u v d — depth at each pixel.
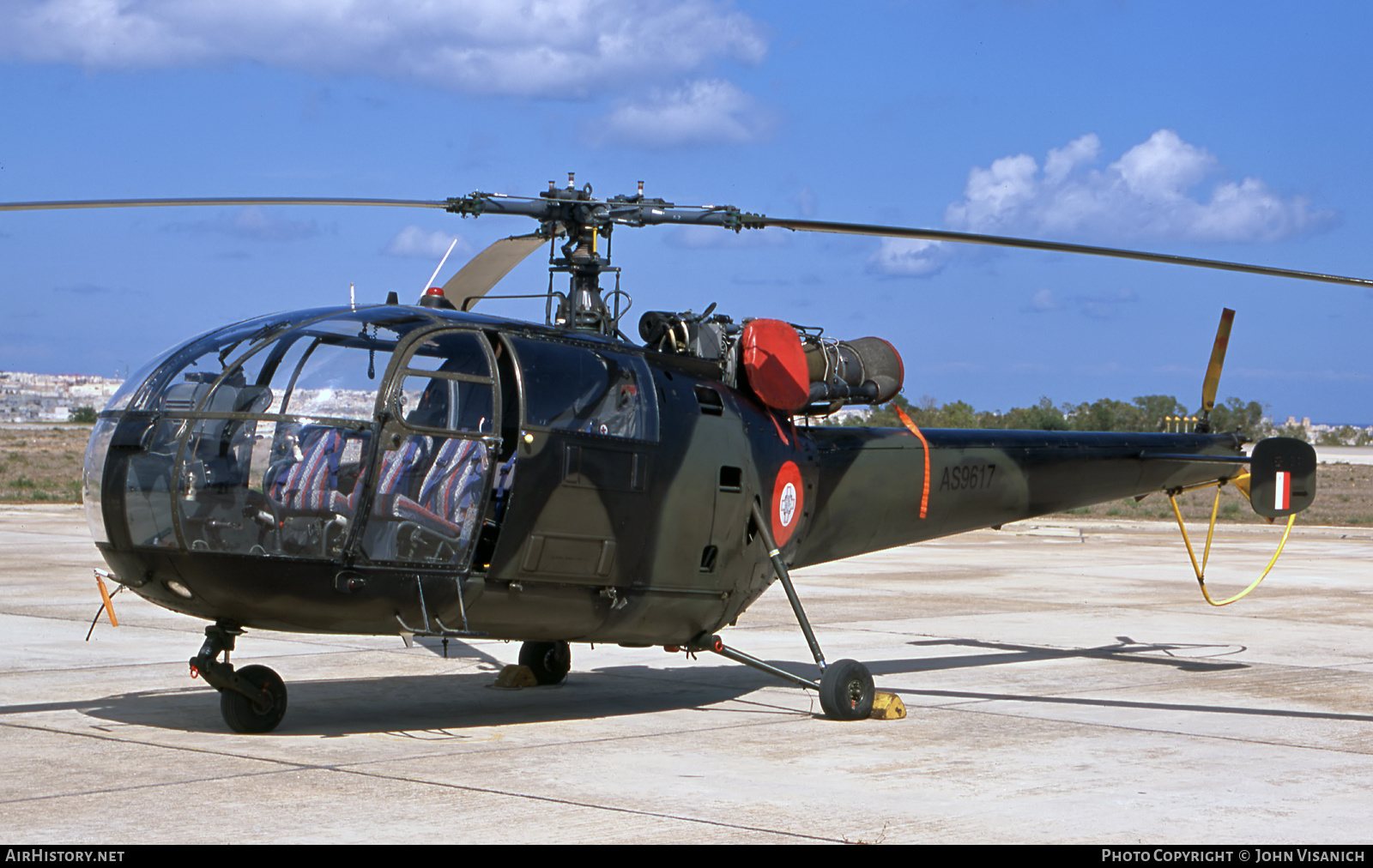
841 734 9.02
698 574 9.27
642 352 9.19
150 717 9.19
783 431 10.03
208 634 8.37
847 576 22.06
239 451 7.62
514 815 6.54
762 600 18.42
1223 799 7.18
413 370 7.88
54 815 6.41
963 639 14.69
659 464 8.85
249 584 7.61
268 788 7.02
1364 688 11.48
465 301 9.94
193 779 7.22
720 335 9.77
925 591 19.83
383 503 7.72
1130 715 9.98
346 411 7.73
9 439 99.12
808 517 10.37
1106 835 6.35
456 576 7.98
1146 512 47.66
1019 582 21.27
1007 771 7.84
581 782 7.30
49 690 10.40
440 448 7.93
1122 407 74.69
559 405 8.38
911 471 11.03
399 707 9.86
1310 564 25.30
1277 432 109.38
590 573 8.59
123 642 13.17
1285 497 10.91
